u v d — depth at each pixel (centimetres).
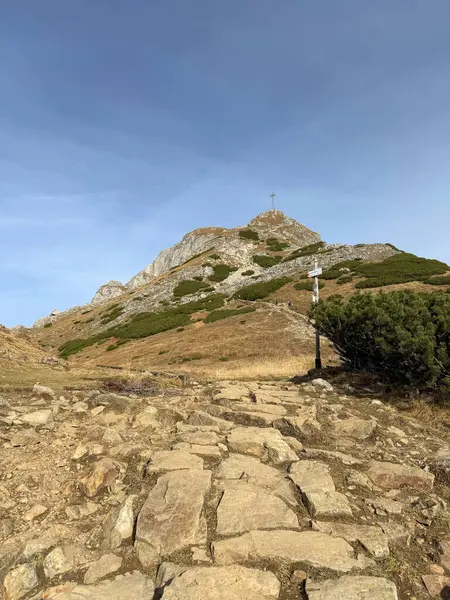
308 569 320
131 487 444
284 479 464
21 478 459
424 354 809
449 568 340
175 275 6369
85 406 734
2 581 307
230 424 649
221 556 330
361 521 396
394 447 611
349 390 989
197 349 2922
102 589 300
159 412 691
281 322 3262
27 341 1927
